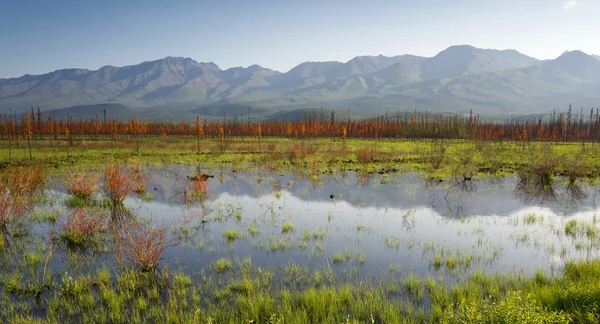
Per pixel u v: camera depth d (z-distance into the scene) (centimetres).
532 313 511
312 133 10619
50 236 1192
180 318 660
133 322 662
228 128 11612
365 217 1504
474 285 762
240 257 1016
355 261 980
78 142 6300
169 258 1009
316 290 772
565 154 4019
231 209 1642
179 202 1802
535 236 1227
